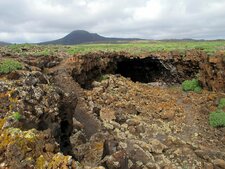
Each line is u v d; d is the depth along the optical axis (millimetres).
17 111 11922
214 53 34688
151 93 33188
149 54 41094
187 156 19812
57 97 14156
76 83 26922
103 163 13562
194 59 38125
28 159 9648
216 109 28047
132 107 27328
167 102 30609
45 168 9656
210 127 25234
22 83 14117
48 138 10938
